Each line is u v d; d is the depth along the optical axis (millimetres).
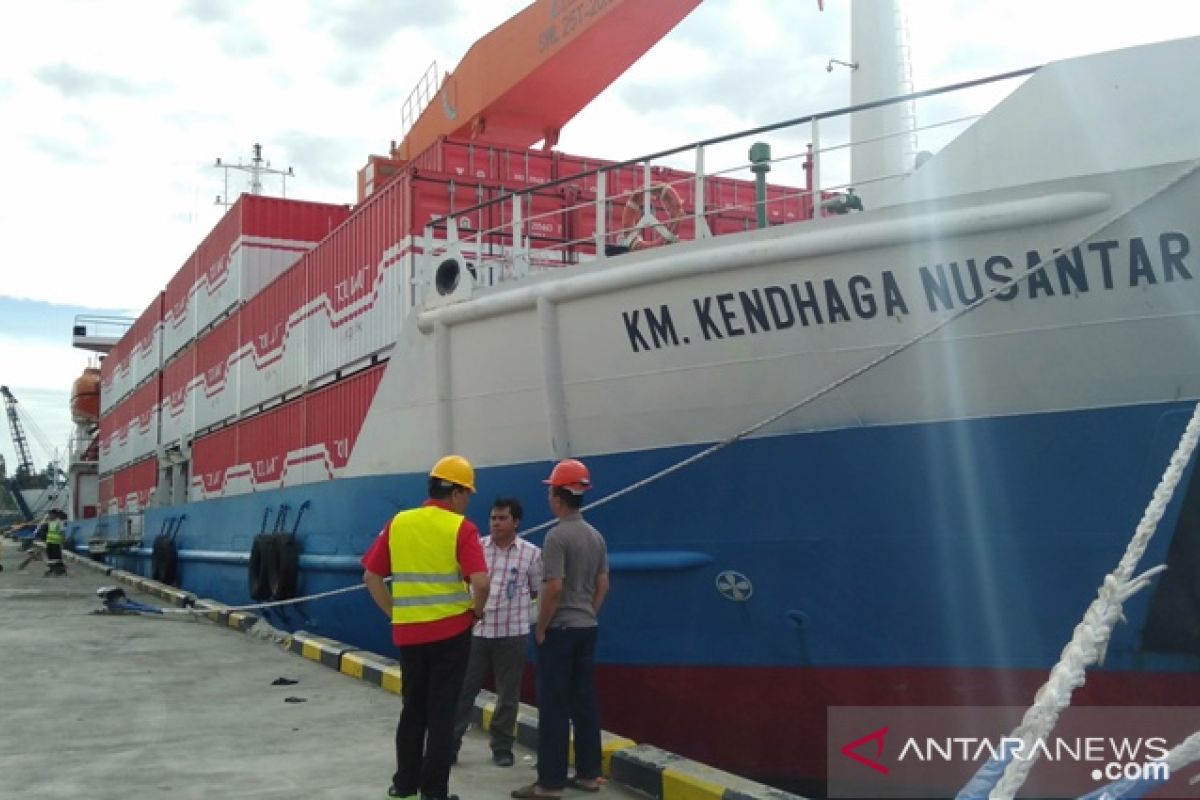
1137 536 4461
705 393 7625
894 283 6773
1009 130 6598
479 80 15086
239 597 16922
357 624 11523
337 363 13516
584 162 14516
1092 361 6320
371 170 17438
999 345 6543
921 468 6855
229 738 7203
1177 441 6148
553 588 5602
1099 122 6254
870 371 6934
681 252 7590
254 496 16141
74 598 19875
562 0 13156
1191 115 6012
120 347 34250
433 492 5422
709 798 5301
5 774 6281
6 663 10844
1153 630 6316
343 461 12961
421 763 5289
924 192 6902
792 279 7109
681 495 7809
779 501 7379
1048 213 6266
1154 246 6094
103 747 6965
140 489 29094
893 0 8781
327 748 6879
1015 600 6695
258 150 34688
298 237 19406
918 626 7004
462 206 11984
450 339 9484
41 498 66688
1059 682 3268
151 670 10320
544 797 5613
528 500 8750
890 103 7277
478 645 6332
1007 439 6605
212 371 20812
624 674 8266
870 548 7094
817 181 7520
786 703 7559
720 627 7762
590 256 12891
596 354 8188
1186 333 6078
